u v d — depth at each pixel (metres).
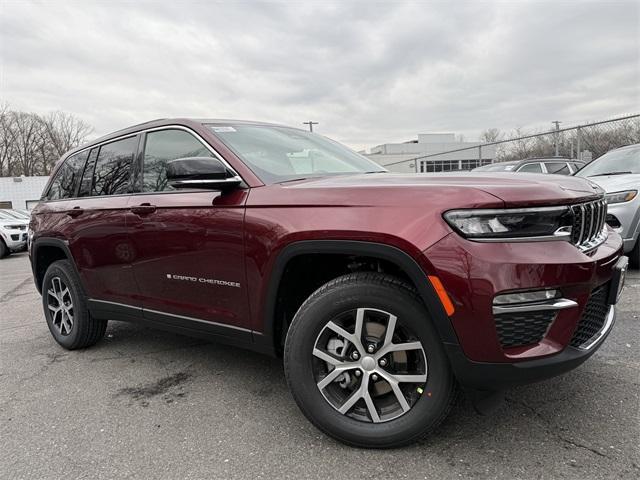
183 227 2.78
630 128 10.09
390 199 2.08
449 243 1.91
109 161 3.58
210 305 2.74
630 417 2.32
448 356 1.97
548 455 2.06
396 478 1.97
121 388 3.08
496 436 2.23
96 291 3.57
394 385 2.12
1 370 3.56
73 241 3.65
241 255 2.49
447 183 2.10
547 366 1.90
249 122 3.31
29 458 2.28
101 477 2.09
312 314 2.22
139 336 4.25
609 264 2.19
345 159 3.37
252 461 2.16
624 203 5.12
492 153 15.92
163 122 3.18
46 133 60.72
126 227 3.17
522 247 1.89
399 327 2.12
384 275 2.14
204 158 2.46
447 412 2.07
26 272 9.73
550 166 10.73
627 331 3.48
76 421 2.64
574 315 1.94
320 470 2.06
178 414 2.67
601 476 1.90
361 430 2.17
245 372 3.25
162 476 2.08
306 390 2.26
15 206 33.28
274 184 2.51
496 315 1.87
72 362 3.65
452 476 1.96
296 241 2.24
